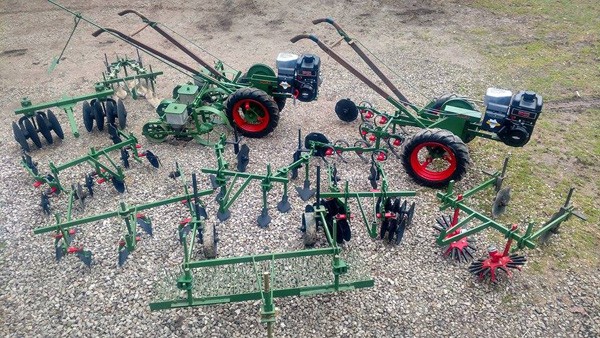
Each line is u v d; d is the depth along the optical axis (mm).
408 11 16812
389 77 12859
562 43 14430
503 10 16672
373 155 9516
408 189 9023
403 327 6566
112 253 7621
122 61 12039
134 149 9422
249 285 6773
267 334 6184
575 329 6594
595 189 9062
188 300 6355
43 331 6492
